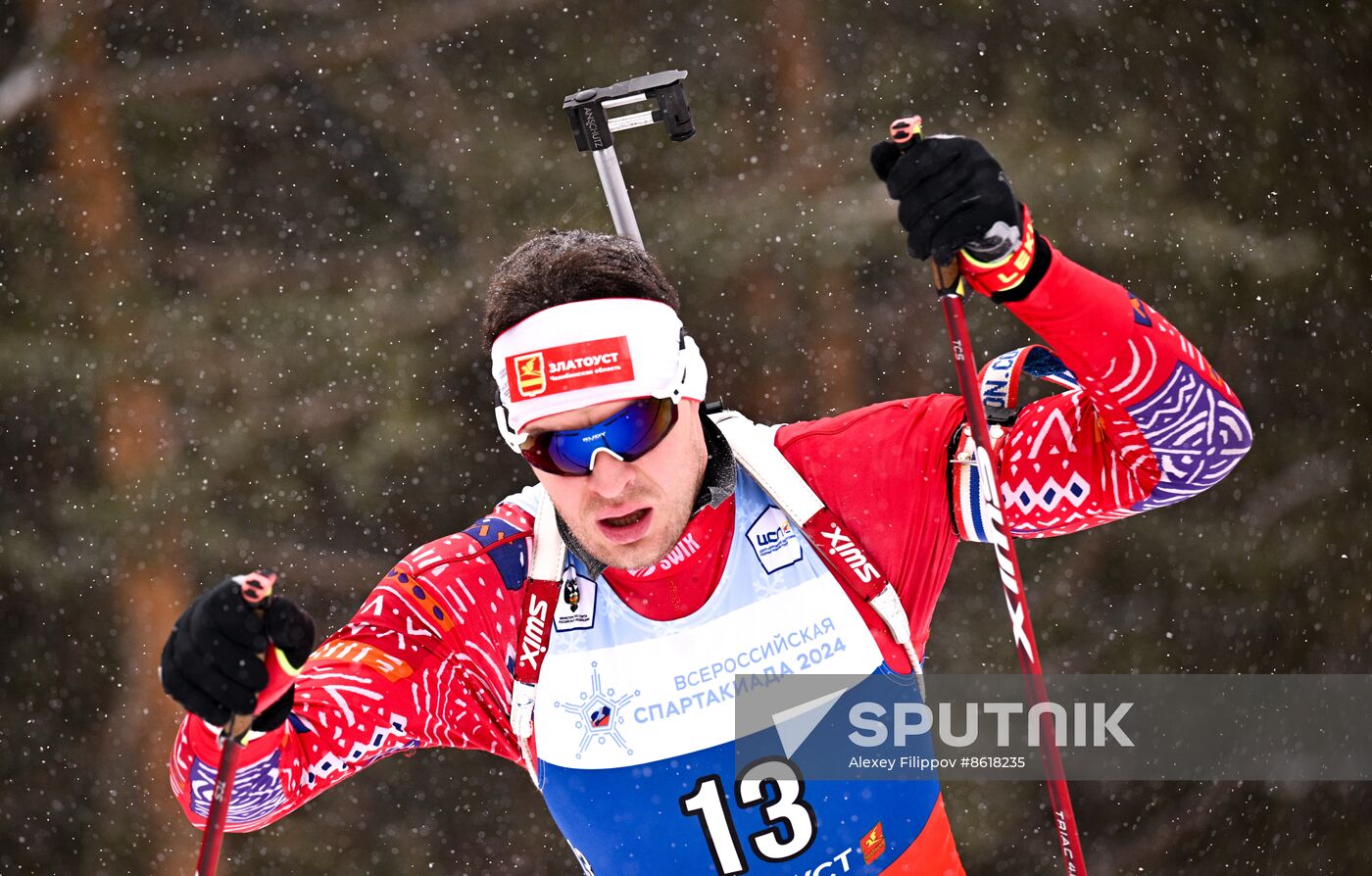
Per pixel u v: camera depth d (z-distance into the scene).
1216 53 28.44
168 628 24.02
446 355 24.72
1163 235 26.91
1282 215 28.02
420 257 25.09
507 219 25.14
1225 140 28.05
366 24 25.97
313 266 25.14
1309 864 25.16
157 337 24.62
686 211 25.22
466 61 25.91
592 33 26.11
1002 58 26.97
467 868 24.08
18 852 24.03
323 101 25.72
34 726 24.20
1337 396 27.86
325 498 24.31
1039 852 24.19
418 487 24.33
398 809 24.27
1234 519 26.88
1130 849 24.56
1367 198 29.03
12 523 24.34
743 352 24.95
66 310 24.78
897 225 25.39
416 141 25.64
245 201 25.30
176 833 24.16
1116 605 25.73
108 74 25.39
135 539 24.06
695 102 25.84
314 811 24.12
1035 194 26.25
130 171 25.20
